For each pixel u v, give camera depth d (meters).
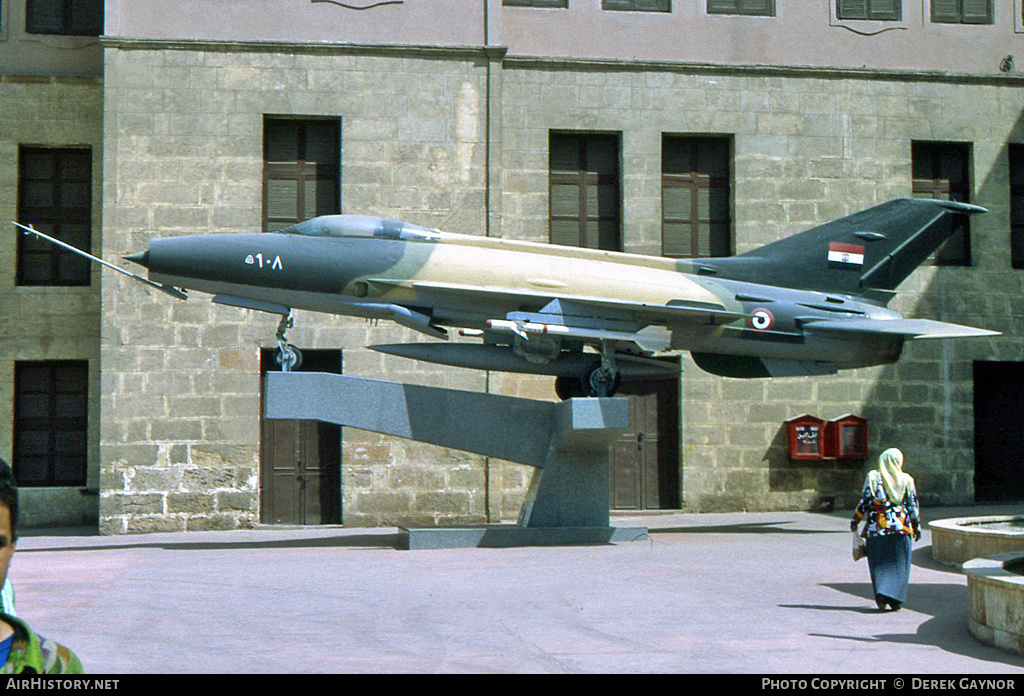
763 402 20.77
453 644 8.97
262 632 9.46
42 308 20.78
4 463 2.72
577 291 15.89
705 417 20.62
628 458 20.72
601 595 11.41
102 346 18.94
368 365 19.61
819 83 21.22
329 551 15.30
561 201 20.78
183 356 19.14
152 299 19.11
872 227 17.31
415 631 9.51
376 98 19.83
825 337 16.81
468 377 19.81
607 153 21.00
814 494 20.81
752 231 20.92
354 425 15.43
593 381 16.12
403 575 12.85
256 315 19.34
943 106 21.61
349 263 15.45
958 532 13.52
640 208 20.61
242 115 19.48
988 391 22.16
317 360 20.00
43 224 21.06
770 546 15.63
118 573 13.13
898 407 21.12
